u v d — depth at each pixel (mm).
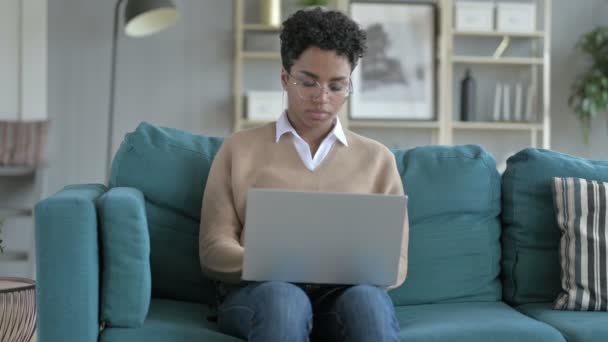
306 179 2070
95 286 1841
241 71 5191
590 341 1969
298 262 1763
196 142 2307
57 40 5023
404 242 2033
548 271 2316
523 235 2328
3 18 4684
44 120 4512
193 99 5203
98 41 5062
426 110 5312
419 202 2303
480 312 2119
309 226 1729
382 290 1808
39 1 4727
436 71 5324
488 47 5438
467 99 5297
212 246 1951
